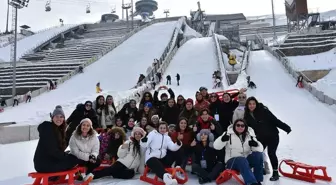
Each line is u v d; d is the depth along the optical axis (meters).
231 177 6.57
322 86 20.77
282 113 15.88
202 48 44.94
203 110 7.20
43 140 5.70
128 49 47.88
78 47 59.22
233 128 6.27
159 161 6.42
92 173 6.64
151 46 47.53
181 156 6.99
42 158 5.76
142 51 45.19
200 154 6.76
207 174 6.35
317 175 6.51
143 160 7.09
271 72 30.41
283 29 82.94
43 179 5.70
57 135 5.89
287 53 39.59
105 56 44.88
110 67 38.75
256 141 6.14
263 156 6.80
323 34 44.28
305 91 21.88
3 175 7.08
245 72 30.14
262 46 50.50
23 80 38.44
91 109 9.05
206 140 6.74
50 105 26.73
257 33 83.06
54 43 69.00
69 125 8.66
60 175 5.97
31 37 72.25
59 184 6.21
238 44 60.69
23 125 12.12
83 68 39.06
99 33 78.69
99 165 6.86
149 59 40.34
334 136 10.74
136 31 63.28
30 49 61.47
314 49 38.19
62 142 6.02
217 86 26.78
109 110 10.09
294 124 13.26
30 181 6.59
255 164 6.11
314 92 20.09
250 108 6.78
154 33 57.94
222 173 6.07
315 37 44.00
